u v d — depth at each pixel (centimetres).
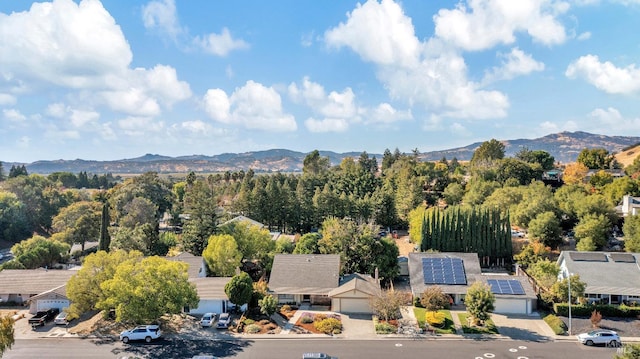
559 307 5622
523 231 10425
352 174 15025
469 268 6588
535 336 5072
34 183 16050
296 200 11650
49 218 13662
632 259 6241
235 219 10206
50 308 5838
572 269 6184
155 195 13788
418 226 9656
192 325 5403
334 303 5916
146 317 4947
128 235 8125
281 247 8262
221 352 4616
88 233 10669
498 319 5609
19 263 7562
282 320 5591
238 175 19075
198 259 6981
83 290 5375
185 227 9075
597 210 8756
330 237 7712
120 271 5034
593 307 5578
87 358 4456
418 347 4769
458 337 5047
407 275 7775
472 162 19438
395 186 14525
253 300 5881
